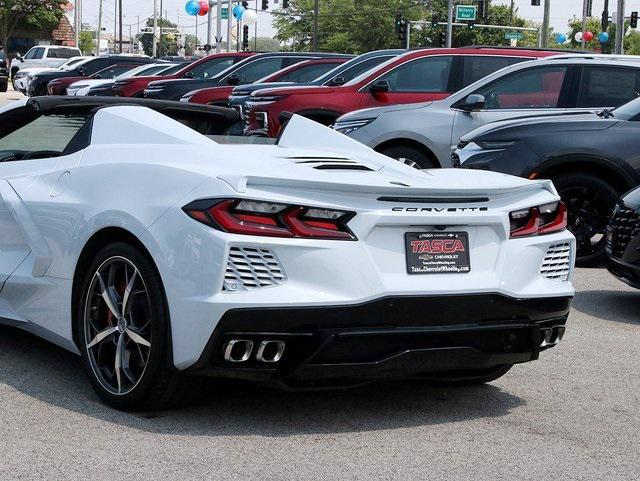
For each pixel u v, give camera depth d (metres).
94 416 4.62
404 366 4.44
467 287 4.51
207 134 5.93
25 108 5.56
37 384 5.12
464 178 5.00
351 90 13.44
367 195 4.38
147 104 5.65
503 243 4.68
